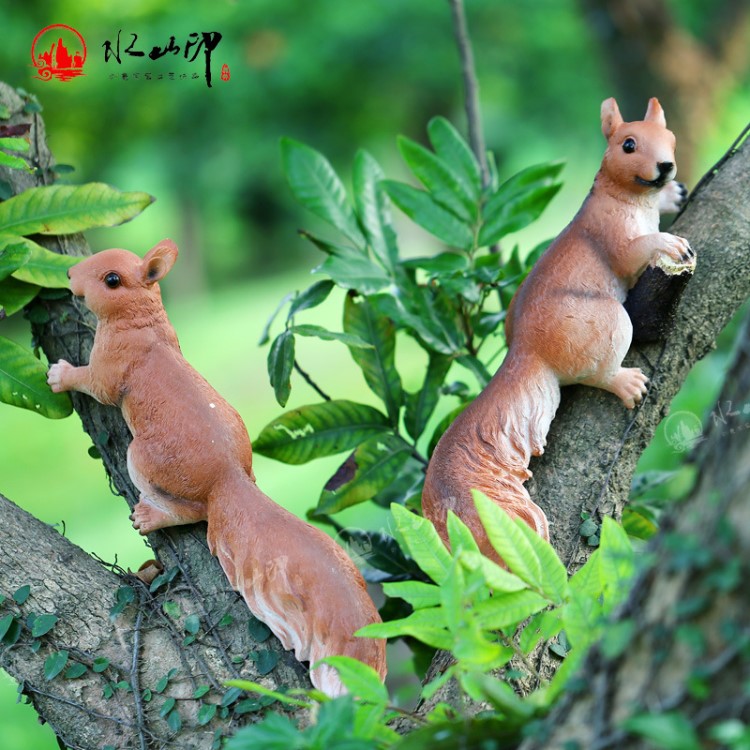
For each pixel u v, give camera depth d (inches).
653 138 167.5
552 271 172.2
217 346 668.1
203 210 896.3
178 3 766.5
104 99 770.8
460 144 229.1
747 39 482.3
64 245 201.8
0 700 350.3
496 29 840.3
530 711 115.4
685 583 102.1
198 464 163.2
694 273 183.5
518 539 132.9
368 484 205.2
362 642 152.2
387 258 224.4
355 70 839.7
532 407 168.9
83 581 170.7
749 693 95.1
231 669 165.5
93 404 184.4
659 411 180.2
